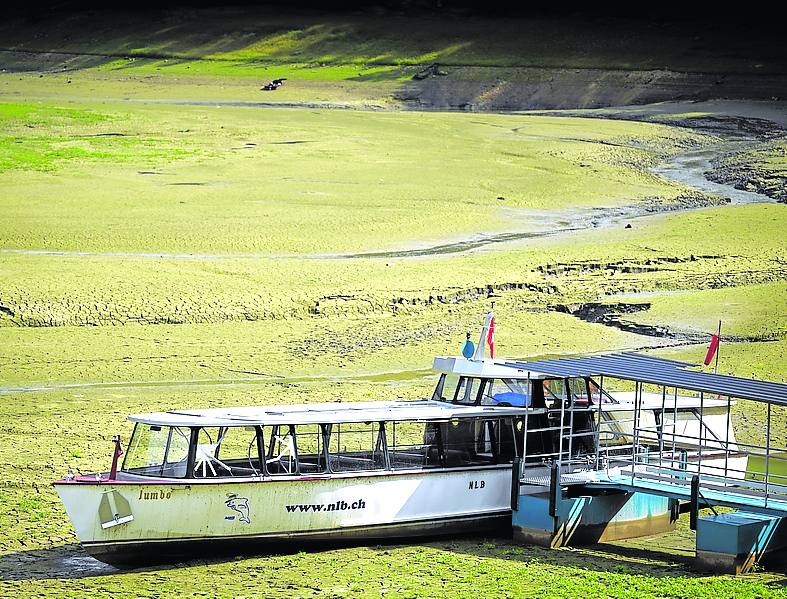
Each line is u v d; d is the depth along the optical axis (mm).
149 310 123250
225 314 124250
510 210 190000
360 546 64875
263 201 185875
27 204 176250
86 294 126312
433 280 138125
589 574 59375
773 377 101938
